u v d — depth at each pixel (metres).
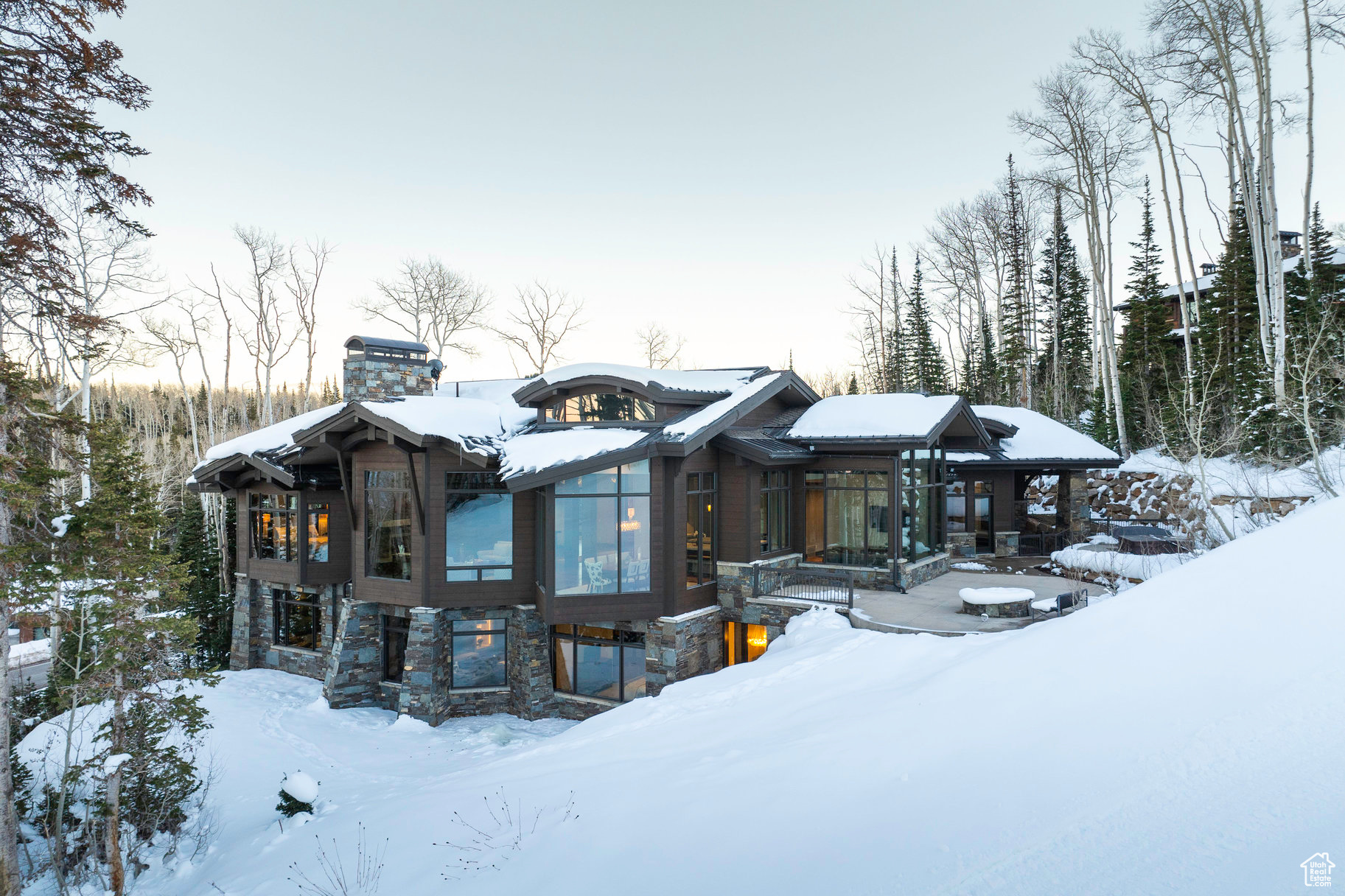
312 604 23.11
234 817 13.02
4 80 8.81
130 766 12.12
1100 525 26.64
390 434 17.83
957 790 6.14
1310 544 7.91
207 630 26.94
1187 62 30.16
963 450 26.11
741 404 18.70
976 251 49.34
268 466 21.20
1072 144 35.72
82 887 11.30
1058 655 8.45
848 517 20.94
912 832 5.64
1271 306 28.88
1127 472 28.80
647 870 6.39
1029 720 7.14
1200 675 6.53
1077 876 4.28
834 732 8.85
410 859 8.28
